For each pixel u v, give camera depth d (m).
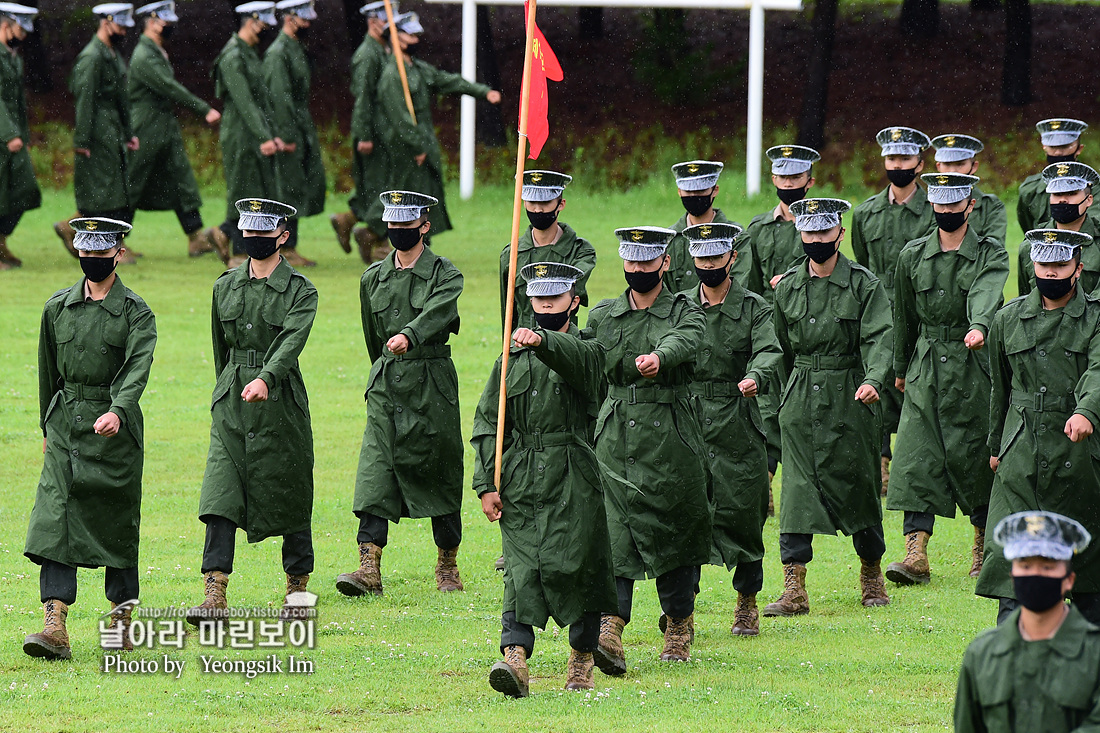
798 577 32.59
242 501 31.20
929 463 35.12
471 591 33.84
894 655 28.48
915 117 109.06
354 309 64.81
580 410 26.00
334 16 125.56
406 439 33.69
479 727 23.58
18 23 69.50
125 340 28.78
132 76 71.81
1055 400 27.91
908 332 36.28
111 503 28.41
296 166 72.12
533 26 29.36
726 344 31.95
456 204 92.81
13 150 69.06
